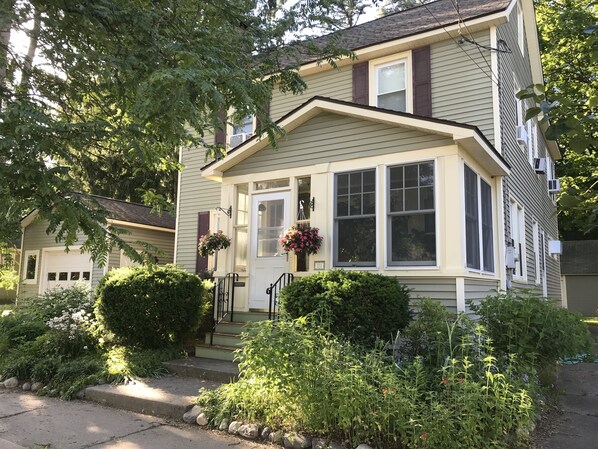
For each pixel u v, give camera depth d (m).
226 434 4.82
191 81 3.83
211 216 12.09
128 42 4.90
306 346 4.77
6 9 4.26
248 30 6.25
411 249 7.45
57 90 5.66
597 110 2.89
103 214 3.98
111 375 6.60
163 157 5.91
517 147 11.17
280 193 8.80
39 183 3.56
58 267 16.75
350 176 8.12
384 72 10.84
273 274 8.66
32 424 5.18
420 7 13.14
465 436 3.88
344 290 6.21
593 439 4.71
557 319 6.00
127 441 4.63
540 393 5.64
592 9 15.14
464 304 6.96
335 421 4.43
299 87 6.69
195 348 7.99
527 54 14.53
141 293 7.89
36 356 7.73
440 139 7.38
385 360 5.47
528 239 12.25
